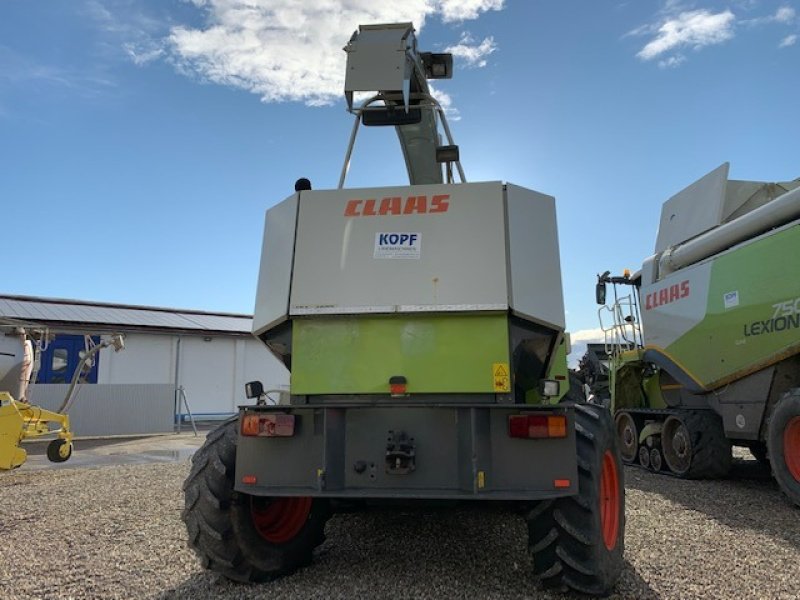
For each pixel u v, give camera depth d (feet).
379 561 13.46
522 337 12.51
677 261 27.40
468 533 15.78
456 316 11.96
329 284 12.38
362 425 11.21
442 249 12.30
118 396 58.59
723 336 23.76
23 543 15.70
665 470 28.35
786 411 19.61
